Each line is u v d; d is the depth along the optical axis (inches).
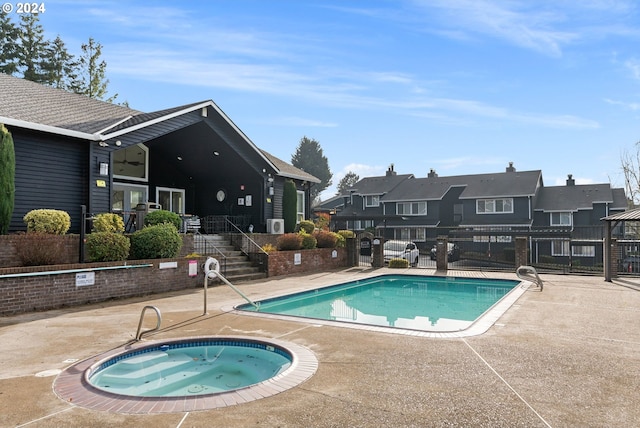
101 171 532.1
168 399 167.0
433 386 183.2
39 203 483.8
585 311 363.3
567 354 233.0
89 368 203.9
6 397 170.7
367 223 1756.9
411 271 720.3
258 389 178.1
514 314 349.4
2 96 533.0
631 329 294.8
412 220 1649.9
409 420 149.7
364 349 241.0
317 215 1552.7
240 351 257.0
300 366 208.7
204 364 233.3
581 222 1423.5
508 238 1448.1
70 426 145.4
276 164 903.1
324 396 171.3
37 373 199.9
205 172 851.4
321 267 748.0
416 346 248.1
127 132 556.7
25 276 348.2
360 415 153.6
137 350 240.7
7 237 377.7
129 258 470.3
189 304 391.2
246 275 583.2
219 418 150.9
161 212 575.8
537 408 160.6
